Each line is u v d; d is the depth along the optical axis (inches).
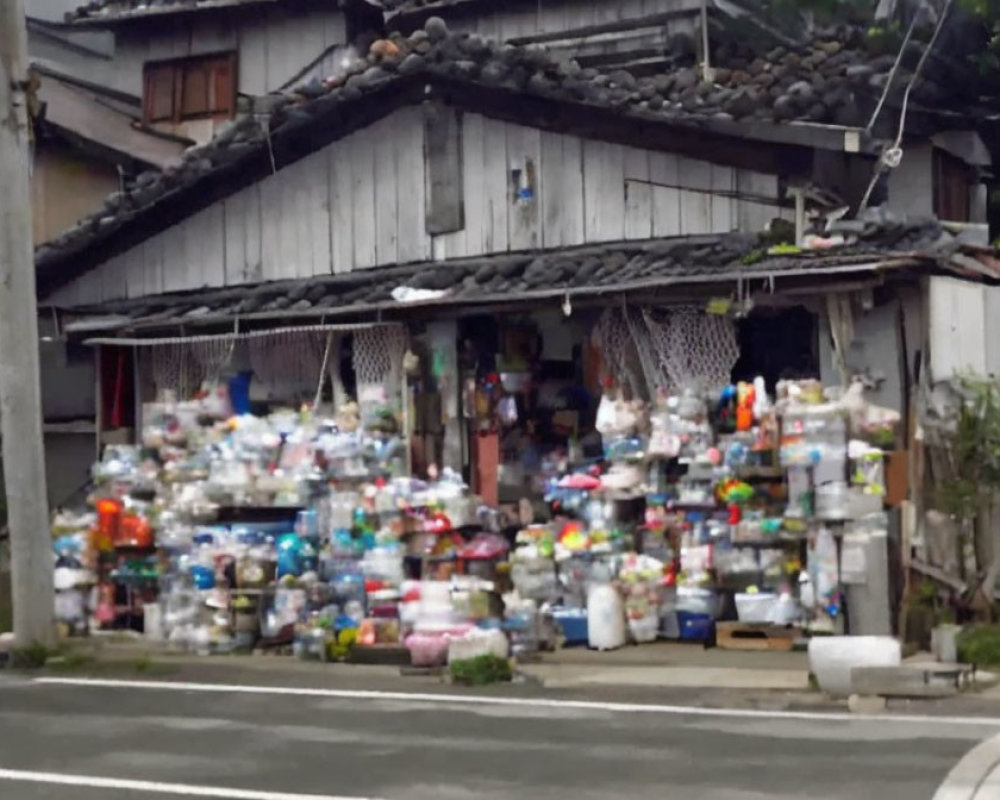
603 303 992.9
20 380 995.9
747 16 1326.3
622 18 1395.2
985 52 1193.4
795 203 999.0
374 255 1155.3
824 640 796.6
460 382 1076.5
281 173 1191.6
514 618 961.5
